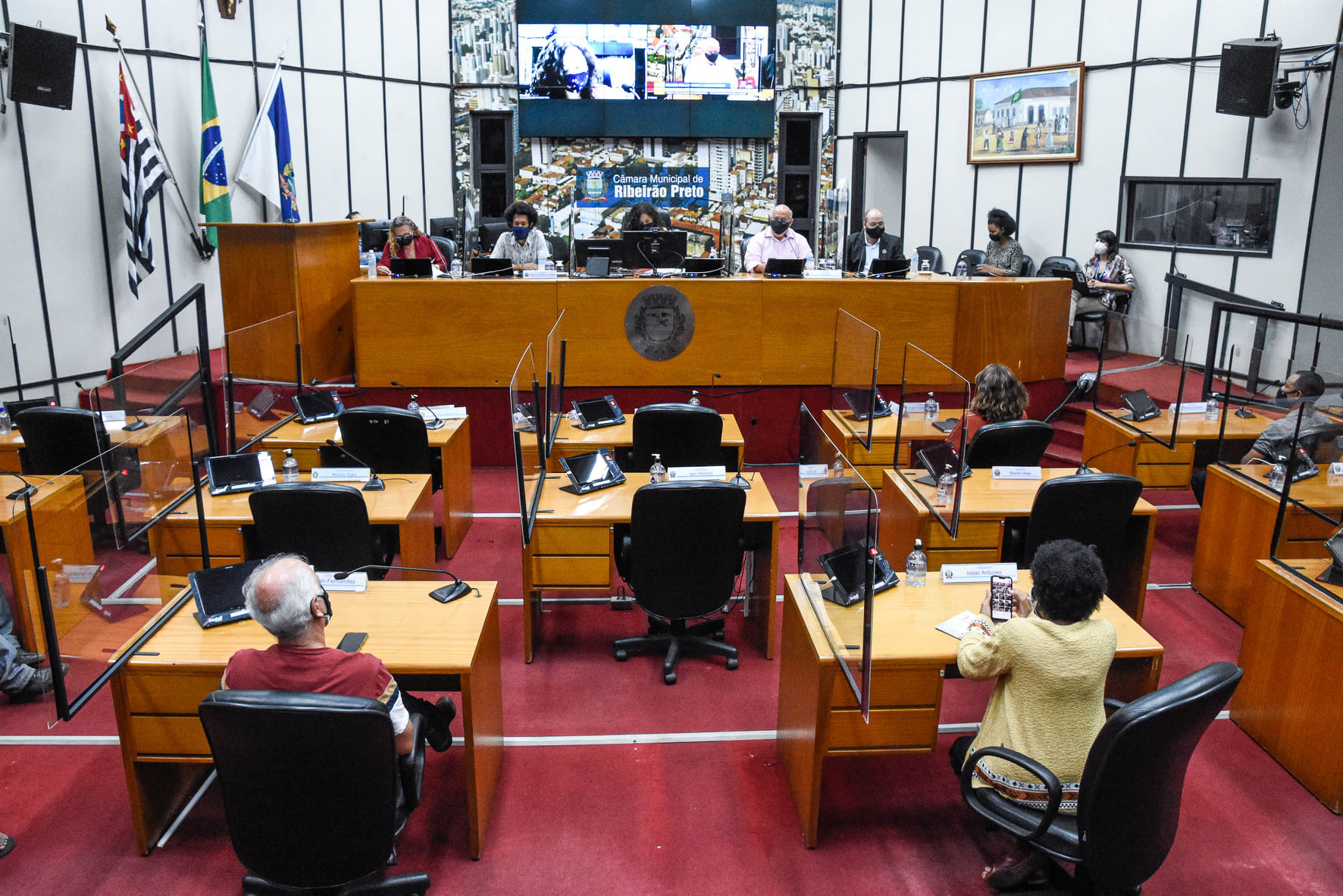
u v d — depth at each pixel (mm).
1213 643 4457
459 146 11828
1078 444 6844
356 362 6785
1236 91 7367
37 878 2926
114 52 7559
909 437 5289
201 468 4387
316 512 3730
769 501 4281
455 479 5410
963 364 6895
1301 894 2875
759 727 3777
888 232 12375
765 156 11977
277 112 9141
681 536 3758
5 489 4301
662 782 3424
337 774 2293
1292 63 7406
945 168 10789
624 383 6883
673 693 4023
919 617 3182
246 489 4340
